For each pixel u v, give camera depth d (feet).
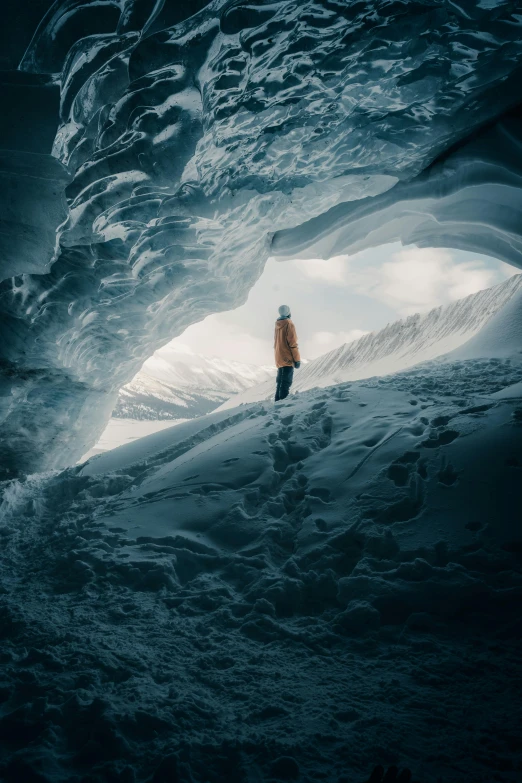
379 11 14.58
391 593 10.55
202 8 19.40
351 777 6.39
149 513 16.11
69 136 24.80
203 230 19.77
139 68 20.15
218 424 24.30
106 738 7.14
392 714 7.57
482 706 7.62
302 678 8.70
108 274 23.22
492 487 12.98
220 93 17.67
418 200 19.81
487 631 9.54
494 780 6.25
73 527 16.84
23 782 6.44
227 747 7.00
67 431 36.17
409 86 15.16
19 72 26.35
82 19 24.08
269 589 11.46
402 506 13.25
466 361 25.50
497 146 16.16
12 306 26.78
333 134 16.31
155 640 10.09
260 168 17.47
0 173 26.02
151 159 19.94
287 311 27.12
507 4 13.48
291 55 16.02
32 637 10.37
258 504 15.40
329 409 20.43
